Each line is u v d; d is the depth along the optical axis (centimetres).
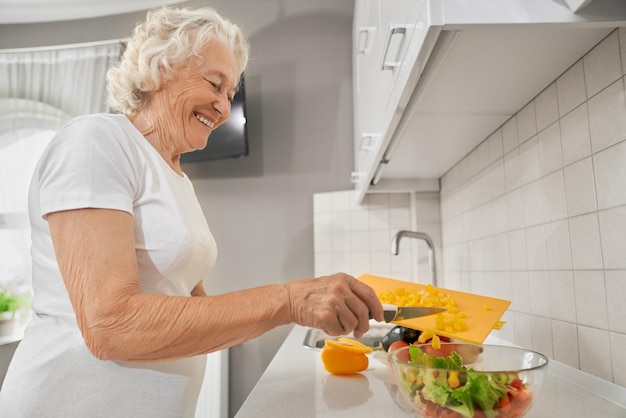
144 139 84
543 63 82
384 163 149
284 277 228
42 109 257
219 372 207
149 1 258
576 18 61
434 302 94
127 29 262
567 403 72
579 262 84
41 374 74
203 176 238
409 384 61
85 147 70
